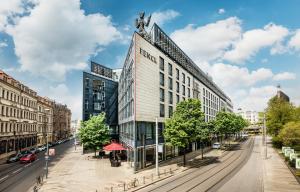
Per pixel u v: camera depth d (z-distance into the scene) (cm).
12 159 4903
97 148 5425
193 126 4131
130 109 4341
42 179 3039
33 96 7750
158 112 4597
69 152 6706
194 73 7075
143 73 4150
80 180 3128
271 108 7656
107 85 8200
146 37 4625
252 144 8744
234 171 3700
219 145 7181
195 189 2634
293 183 2897
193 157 5372
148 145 4212
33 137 7838
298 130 5506
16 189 2773
